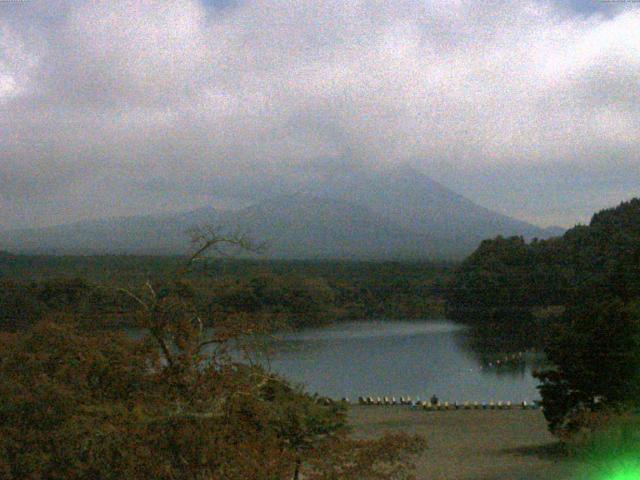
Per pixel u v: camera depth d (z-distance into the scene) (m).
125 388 16.17
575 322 33.78
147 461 13.29
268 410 16.11
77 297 61.50
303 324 118.62
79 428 14.05
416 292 150.00
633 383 31.67
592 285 65.56
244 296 98.38
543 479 22.73
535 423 42.97
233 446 13.55
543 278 126.19
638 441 21.88
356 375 73.50
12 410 14.37
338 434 18.61
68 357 17.23
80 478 13.45
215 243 17.84
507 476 24.47
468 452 32.38
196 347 15.58
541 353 90.06
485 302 132.75
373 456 14.80
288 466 14.41
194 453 13.30
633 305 34.81
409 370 77.12
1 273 105.69
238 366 15.70
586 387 32.44
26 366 17.03
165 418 14.10
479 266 136.25
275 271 153.50
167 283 17.72
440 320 132.25
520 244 142.25
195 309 17.17
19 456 13.45
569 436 25.36
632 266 58.03
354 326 121.62
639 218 132.25
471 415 47.75
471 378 71.75
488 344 99.38
